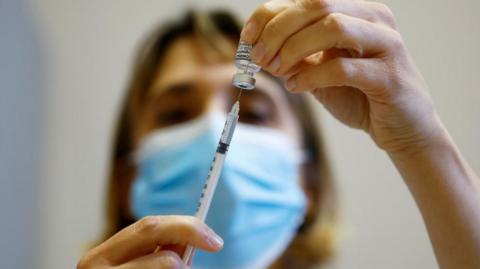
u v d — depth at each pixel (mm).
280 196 1208
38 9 1258
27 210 1216
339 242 1216
